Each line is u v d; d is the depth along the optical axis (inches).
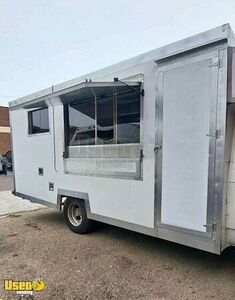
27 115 235.0
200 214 117.3
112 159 158.9
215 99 110.8
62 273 131.0
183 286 117.6
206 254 152.1
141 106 141.6
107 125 163.8
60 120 197.5
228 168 113.4
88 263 141.9
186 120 120.9
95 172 170.4
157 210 134.3
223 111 108.7
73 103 189.5
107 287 117.5
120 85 145.0
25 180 242.4
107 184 162.6
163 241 174.2
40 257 150.7
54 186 207.2
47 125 212.1
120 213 155.1
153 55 134.5
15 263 143.2
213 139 111.9
